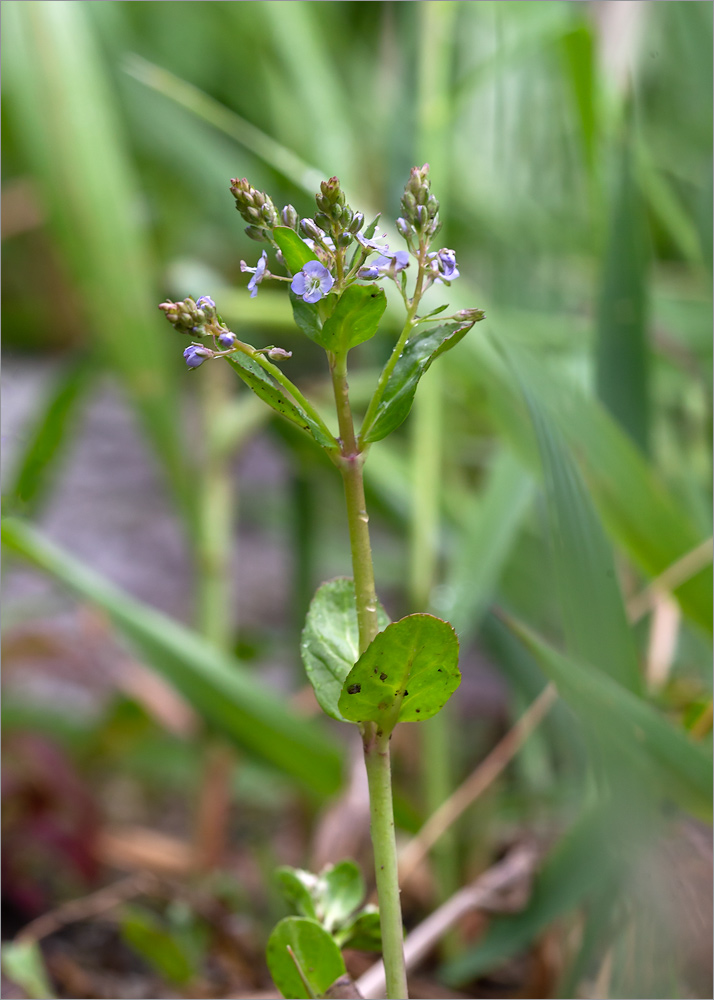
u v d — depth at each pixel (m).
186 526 0.76
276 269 0.87
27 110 0.68
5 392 0.70
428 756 0.67
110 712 0.81
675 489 0.72
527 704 0.63
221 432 0.77
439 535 0.82
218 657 0.65
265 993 0.59
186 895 0.63
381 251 0.37
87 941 0.66
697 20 0.84
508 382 0.59
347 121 0.82
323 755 0.65
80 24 0.70
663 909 0.44
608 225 0.61
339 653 0.39
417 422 0.69
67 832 0.70
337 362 0.38
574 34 0.66
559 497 0.45
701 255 0.78
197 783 0.79
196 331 0.37
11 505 0.67
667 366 0.80
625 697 0.44
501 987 0.62
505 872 0.55
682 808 0.45
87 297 0.69
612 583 0.46
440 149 0.71
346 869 0.42
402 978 0.38
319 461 0.80
